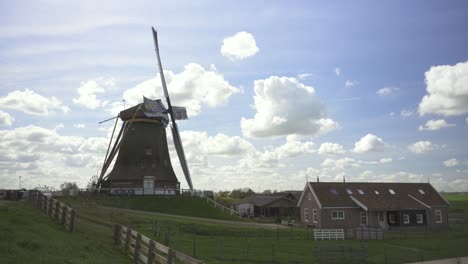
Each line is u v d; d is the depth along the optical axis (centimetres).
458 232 5191
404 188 5828
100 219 3584
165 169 6162
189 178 6475
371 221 5325
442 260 2970
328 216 5166
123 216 4006
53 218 2530
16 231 1786
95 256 1688
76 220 2919
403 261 2933
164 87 6725
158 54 6888
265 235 4084
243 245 3338
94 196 5300
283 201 7600
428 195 5775
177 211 5091
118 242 2111
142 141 6084
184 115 6831
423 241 4122
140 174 5862
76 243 1862
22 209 2731
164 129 6469
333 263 2827
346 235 4256
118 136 6275
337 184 5575
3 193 5406
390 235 4703
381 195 5553
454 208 9881
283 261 2739
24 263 1322
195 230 3922
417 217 5516
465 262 2877
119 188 5688
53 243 1714
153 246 1562
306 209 5606
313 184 5475
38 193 3272
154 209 5056
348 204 5266
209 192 6147
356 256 2970
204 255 2725
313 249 3366
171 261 1344
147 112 6091
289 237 4138
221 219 5094
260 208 7588
